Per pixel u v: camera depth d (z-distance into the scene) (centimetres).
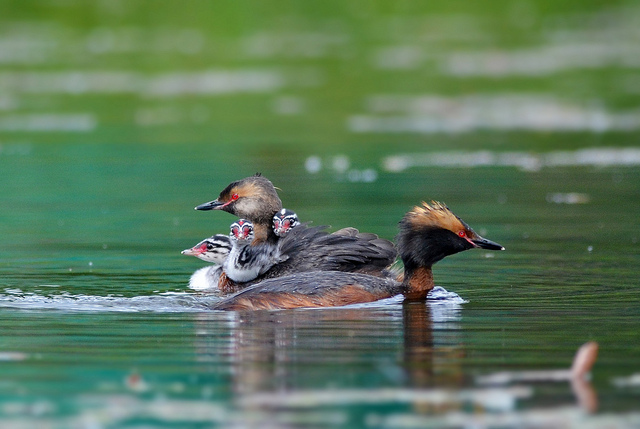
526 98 3522
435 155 2738
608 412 793
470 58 4212
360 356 970
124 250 1636
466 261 1529
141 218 1952
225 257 1533
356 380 884
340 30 4750
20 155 2725
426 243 1300
